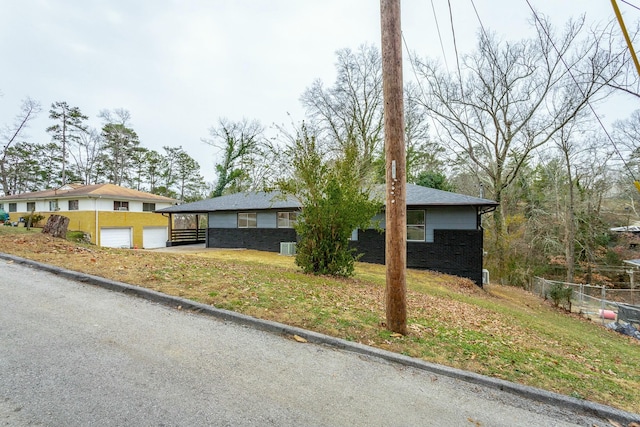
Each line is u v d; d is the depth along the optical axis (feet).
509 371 11.31
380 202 27.86
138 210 76.02
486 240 65.92
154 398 7.50
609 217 67.46
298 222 28.81
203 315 13.56
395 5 13.61
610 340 28.27
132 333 11.11
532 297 47.24
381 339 12.71
